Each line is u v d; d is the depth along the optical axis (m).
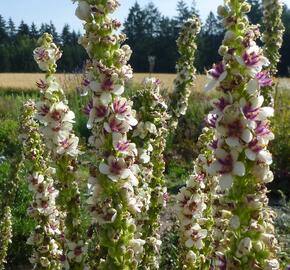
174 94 8.75
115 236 2.62
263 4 6.70
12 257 7.18
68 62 46.75
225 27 2.25
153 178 3.89
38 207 3.63
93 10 2.53
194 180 3.43
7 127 14.41
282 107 12.16
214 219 3.01
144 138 3.29
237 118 2.16
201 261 3.46
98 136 2.63
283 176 10.96
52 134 3.18
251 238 2.28
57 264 3.60
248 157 2.17
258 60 2.16
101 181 2.63
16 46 55.97
